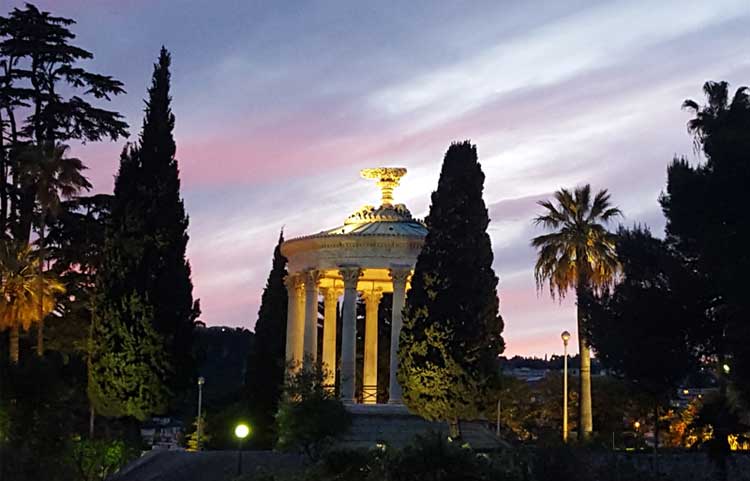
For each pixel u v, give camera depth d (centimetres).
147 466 4634
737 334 3475
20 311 5900
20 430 2895
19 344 6481
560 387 8244
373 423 5078
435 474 2233
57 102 6631
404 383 4981
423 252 5047
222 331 13550
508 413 7500
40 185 6075
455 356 4872
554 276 5766
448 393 4862
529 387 8506
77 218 6444
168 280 5353
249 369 6681
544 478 2402
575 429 7388
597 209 5784
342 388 5347
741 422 3828
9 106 6612
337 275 5925
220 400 8312
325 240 5531
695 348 4081
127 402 5194
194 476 4419
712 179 3756
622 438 6316
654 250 4103
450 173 5072
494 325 4997
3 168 6606
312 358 5072
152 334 5234
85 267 6475
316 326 5572
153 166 5466
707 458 3825
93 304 5453
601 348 4162
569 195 5809
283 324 6725
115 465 4547
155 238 5366
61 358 6272
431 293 4950
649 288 4053
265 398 6544
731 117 3944
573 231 5744
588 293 4350
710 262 3700
